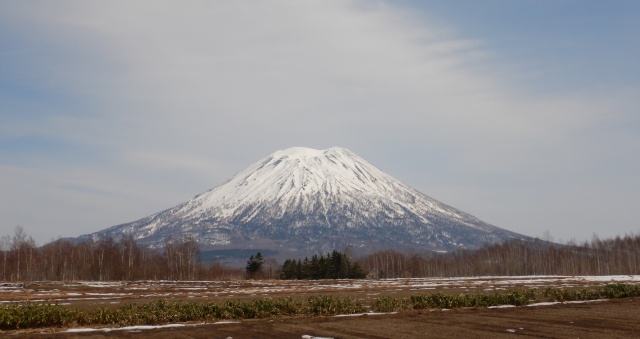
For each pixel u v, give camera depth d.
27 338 22.38
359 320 28.55
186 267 131.00
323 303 32.75
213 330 24.94
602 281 76.69
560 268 146.62
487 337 22.53
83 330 24.64
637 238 153.75
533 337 22.42
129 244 140.62
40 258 120.62
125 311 27.98
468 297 36.31
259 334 23.75
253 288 70.50
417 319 28.83
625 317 28.94
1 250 124.69
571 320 27.80
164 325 26.52
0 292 56.91
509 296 36.75
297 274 139.12
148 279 121.19
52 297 49.47
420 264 171.50
